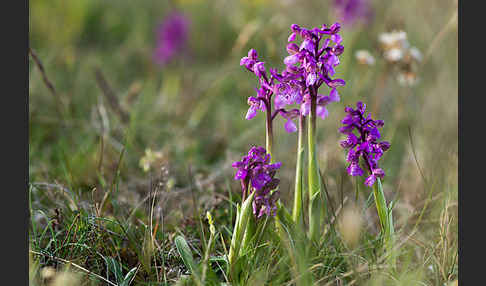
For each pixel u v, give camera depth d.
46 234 1.31
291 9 2.32
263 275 1.22
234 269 1.23
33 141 1.53
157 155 1.41
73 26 2.64
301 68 1.22
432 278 1.26
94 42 2.73
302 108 1.23
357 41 2.12
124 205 1.37
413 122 1.59
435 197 1.34
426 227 1.33
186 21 2.38
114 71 2.25
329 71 1.22
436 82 1.71
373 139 1.22
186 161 1.51
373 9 2.07
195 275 1.21
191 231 1.33
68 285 1.20
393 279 1.23
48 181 1.40
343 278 1.24
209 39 2.66
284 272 1.22
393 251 1.24
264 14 2.41
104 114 1.52
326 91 1.73
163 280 1.25
